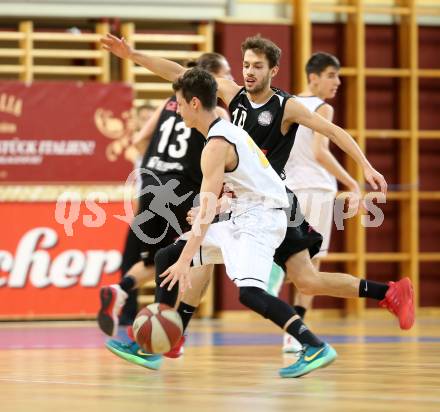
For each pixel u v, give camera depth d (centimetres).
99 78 2033
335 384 898
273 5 2125
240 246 957
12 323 1842
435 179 2170
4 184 1858
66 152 1891
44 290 1867
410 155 2139
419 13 2161
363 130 2116
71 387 880
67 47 2055
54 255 1873
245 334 1620
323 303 2111
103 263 1891
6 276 1852
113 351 1034
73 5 1992
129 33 2017
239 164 948
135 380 941
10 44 2045
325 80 1372
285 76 2075
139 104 2019
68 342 1457
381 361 1144
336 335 1589
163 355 1126
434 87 2173
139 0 2020
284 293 2034
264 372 1021
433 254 2155
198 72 944
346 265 2138
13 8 1966
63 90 1895
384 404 749
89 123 1905
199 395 816
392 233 2170
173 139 1322
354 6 2116
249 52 1027
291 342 1273
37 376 982
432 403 755
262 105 1038
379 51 2170
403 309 1042
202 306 2017
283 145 1044
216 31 2083
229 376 980
